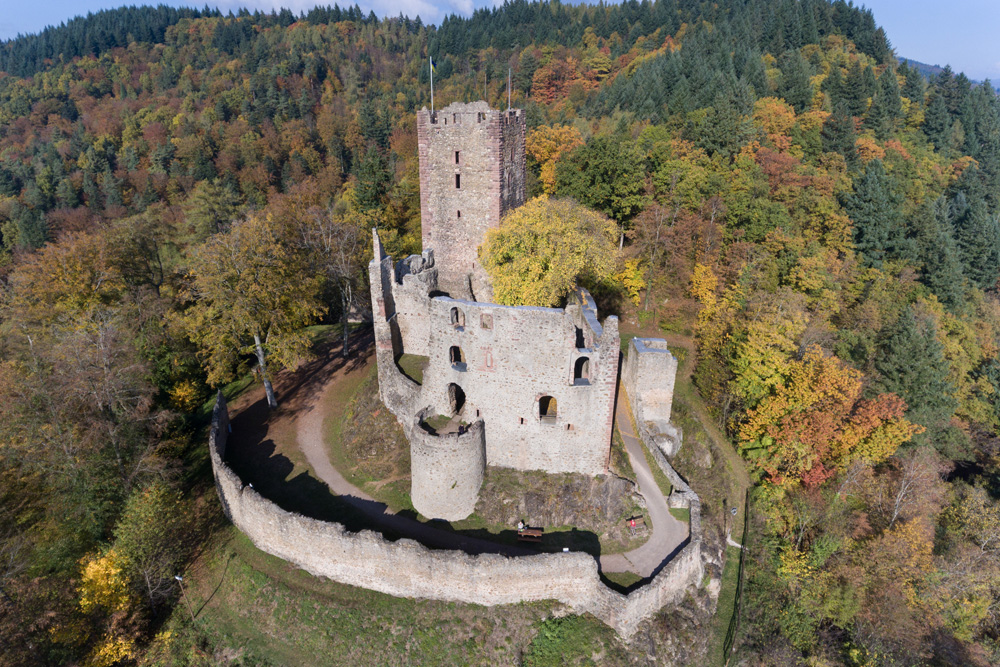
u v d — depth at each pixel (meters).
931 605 42.94
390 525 38.44
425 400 42.25
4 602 34.66
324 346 61.88
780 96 109.25
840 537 43.88
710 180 70.69
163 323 54.19
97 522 39.19
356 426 46.91
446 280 52.94
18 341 48.44
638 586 34.69
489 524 38.59
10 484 40.69
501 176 48.44
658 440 45.00
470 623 34.19
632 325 63.19
